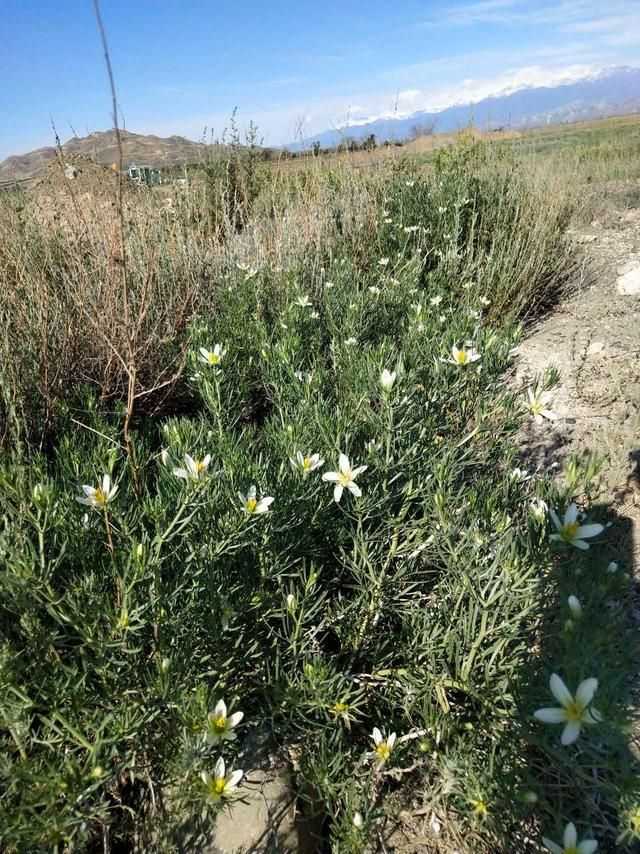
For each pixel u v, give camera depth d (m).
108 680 1.81
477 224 6.55
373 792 1.82
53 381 3.32
